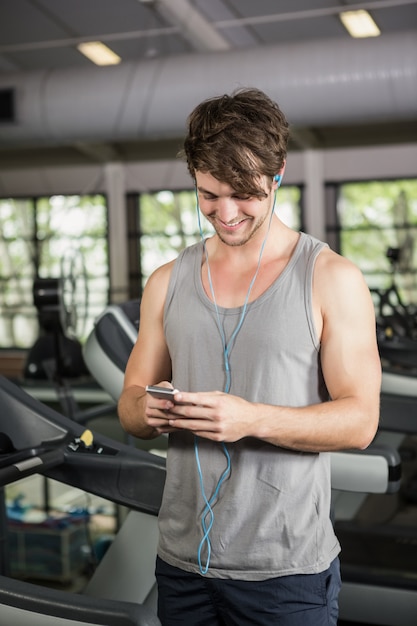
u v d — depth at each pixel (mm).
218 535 1155
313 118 7949
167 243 11531
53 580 3014
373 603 2355
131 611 1178
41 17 9125
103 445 1786
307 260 1159
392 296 10539
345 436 1107
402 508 3395
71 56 10273
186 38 9633
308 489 1161
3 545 1929
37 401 1852
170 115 8156
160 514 1243
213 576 1163
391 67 7477
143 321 1296
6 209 11969
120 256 11508
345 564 2693
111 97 8266
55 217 11773
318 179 10867
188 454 1194
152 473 1716
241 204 1093
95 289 11672
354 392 1128
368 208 10906
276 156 1076
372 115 7816
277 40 9812
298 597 1146
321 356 1157
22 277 11844
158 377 1296
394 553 2801
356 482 1946
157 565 1249
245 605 1154
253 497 1147
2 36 9672
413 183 10695
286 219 11141
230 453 1156
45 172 11789
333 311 1139
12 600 1231
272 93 7801
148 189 11547
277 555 1143
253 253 1184
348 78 7605
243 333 1151
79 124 8539
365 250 10930
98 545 2943
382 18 9016
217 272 1202
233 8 8828
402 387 3139
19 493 3803
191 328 1188
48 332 3734
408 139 10531
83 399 4871
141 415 1181
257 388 1141
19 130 8781
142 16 9016
